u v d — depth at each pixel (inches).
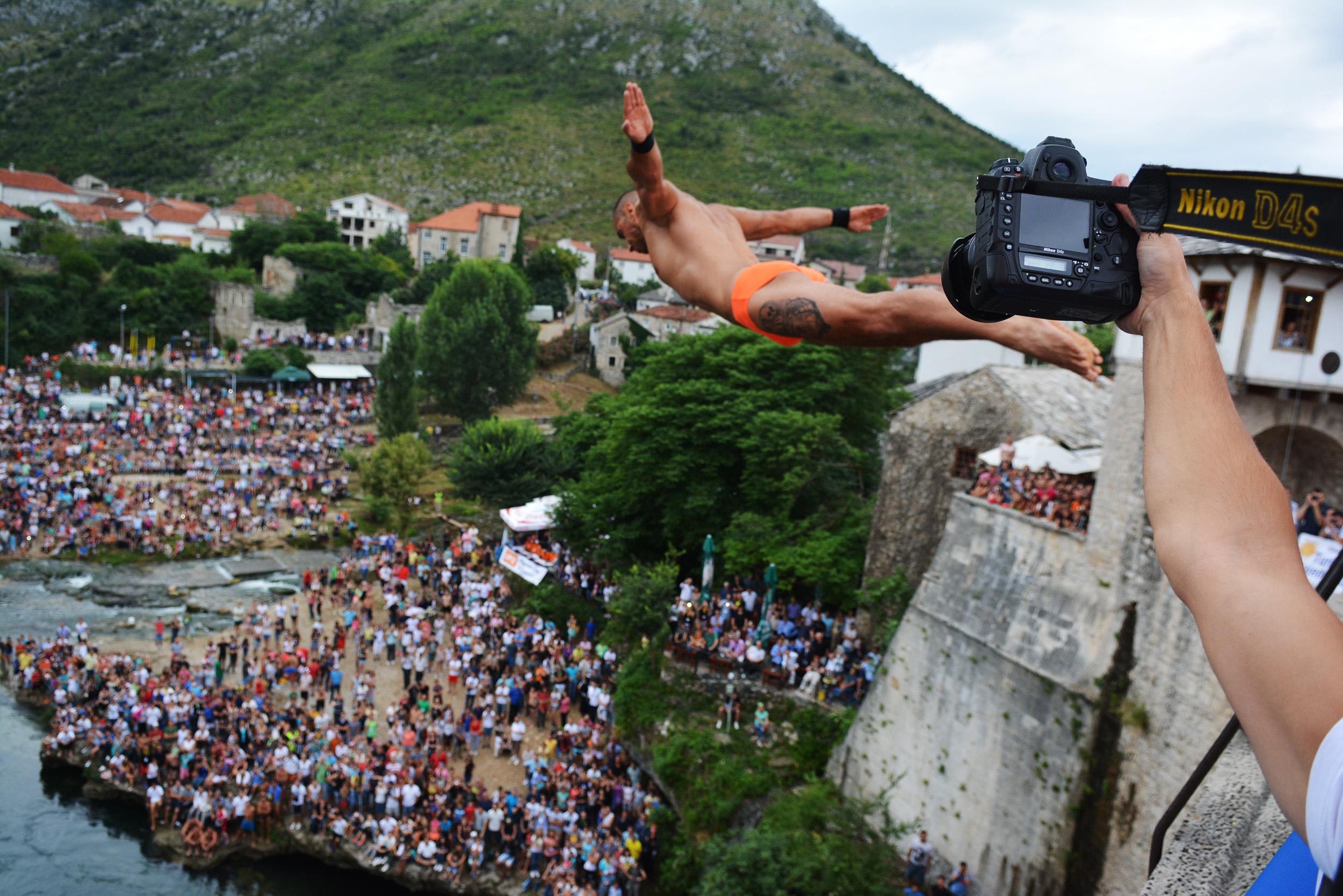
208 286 4377.5
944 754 1029.2
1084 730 884.0
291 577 2287.2
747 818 1144.8
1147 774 824.9
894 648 1118.4
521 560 1845.5
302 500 2755.9
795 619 1451.8
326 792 1280.8
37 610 1999.3
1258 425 848.9
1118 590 877.2
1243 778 229.0
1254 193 96.5
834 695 1283.2
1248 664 84.0
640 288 5516.7
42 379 3548.2
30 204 5674.2
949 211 6879.9
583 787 1259.8
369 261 4965.6
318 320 4596.5
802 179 7362.2
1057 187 109.5
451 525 2529.5
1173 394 102.1
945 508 1407.5
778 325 191.5
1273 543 91.9
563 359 4458.7
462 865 1196.5
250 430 3363.7
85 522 2455.7
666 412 1726.1
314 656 1701.5
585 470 2372.0
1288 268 795.4
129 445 3065.9
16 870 1191.6
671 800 1226.6
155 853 1254.9
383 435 3139.8
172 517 2539.4
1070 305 108.2
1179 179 106.0
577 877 1157.1
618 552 1823.3
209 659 1637.6
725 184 7209.6
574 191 7573.8
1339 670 78.5
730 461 1718.8
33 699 1611.7
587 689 1513.3
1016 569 995.3
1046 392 1370.6
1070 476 1138.0
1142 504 861.2
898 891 979.9
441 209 7337.6
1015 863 932.0
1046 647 936.3
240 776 1285.7
